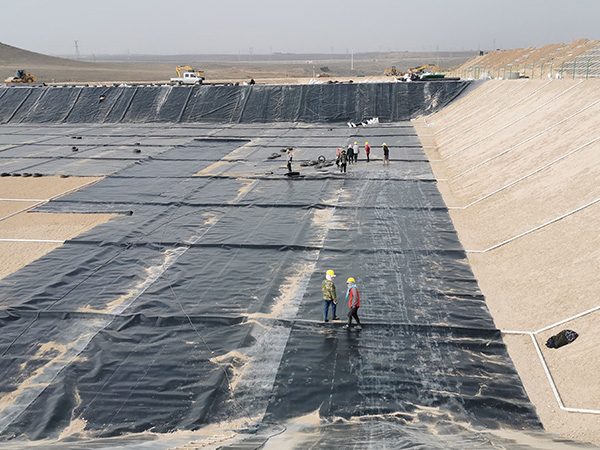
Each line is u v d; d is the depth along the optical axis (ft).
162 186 103.35
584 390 38.45
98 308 54.13
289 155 107.55
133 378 42.75
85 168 121.39
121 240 73.61
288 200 91.09
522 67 247.91
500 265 61.72
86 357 45.78
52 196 98.63
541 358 43.37
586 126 84.89
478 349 45.37
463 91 180.14
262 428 36.50
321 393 40.22
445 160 117.60
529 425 36.19
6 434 36.99
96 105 199.21
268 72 570.05
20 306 54.70
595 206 61.52
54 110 199.62
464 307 52.37
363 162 120.06
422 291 56.03
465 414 37.45
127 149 143.95
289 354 45.34
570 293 49.57
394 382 41.16
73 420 38.29
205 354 45.73
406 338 47.19
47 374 43.65
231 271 62.54
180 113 192.75
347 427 35.27
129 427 37.32
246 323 50.44
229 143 151.43
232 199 93.04
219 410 38.81
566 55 233.14
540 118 104.22
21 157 135.74
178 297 56.08
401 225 77.00
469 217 79.66
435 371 42.45
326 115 183.01
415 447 27.32
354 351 45.44
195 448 28.71
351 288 47.88
